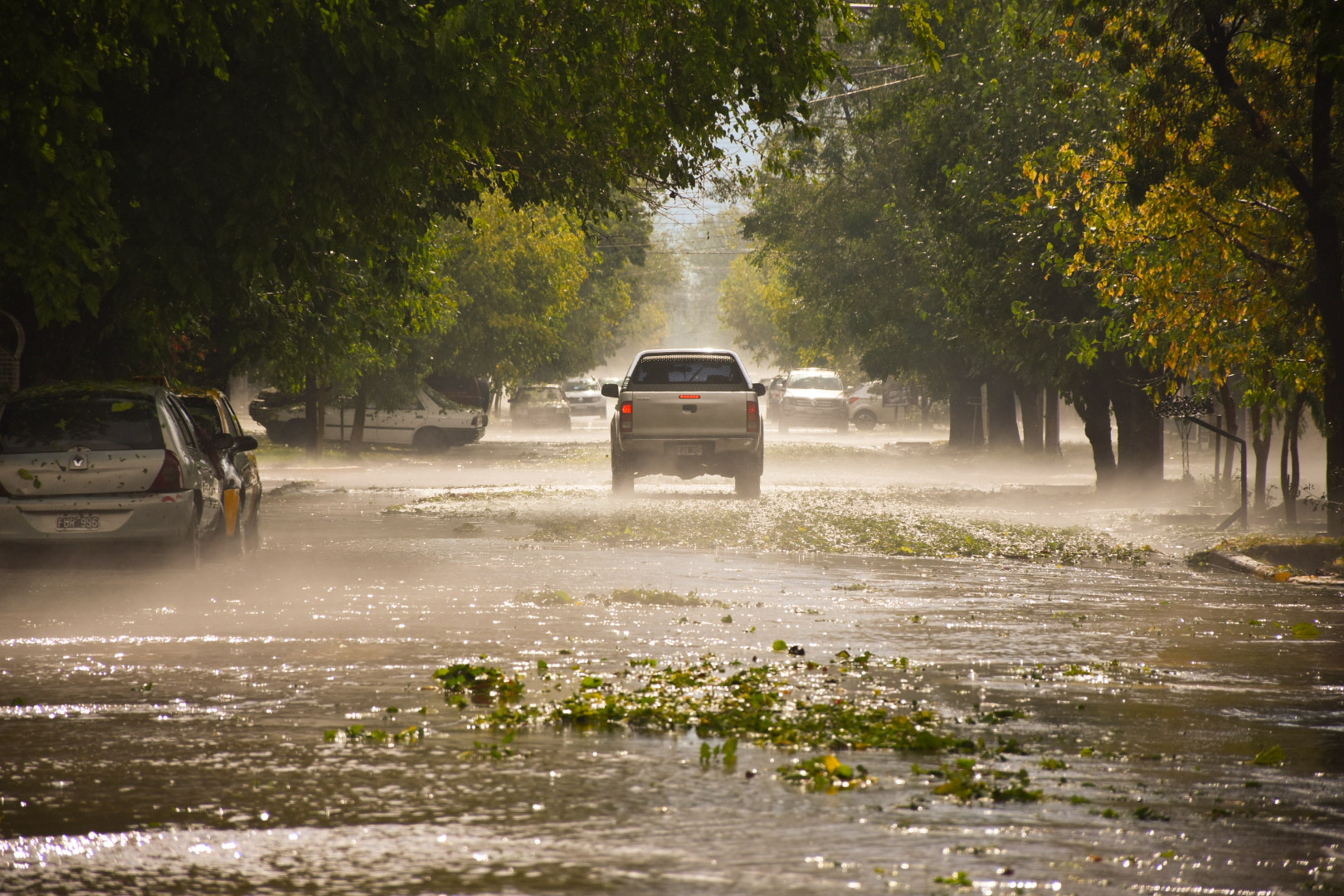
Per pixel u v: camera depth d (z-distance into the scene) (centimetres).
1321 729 2370
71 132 4159
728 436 8362
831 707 2477
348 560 5062
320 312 7381
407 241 6950
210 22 4056
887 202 13950
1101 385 9012
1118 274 6469
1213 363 6178
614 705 2428
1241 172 5331
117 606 3812
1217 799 1912
